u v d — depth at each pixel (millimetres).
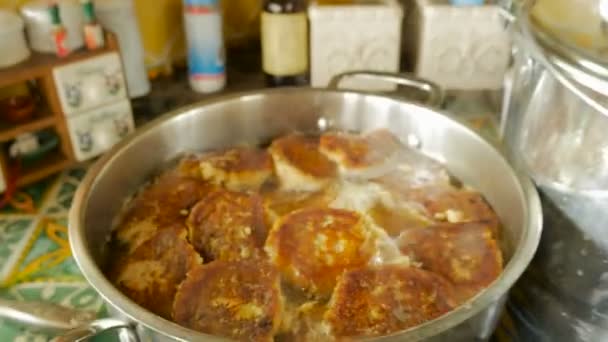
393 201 672
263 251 615
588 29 559
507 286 522
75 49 765
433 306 560
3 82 716
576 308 606
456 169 704
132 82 865
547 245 609
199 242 628
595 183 555
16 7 788
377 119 744
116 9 817
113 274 608
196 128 724
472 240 618
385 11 836
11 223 748
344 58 862
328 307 570
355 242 617
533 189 599
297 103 749
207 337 490
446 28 848
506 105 692
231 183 695
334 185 695
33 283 681
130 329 515
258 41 989
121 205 668
